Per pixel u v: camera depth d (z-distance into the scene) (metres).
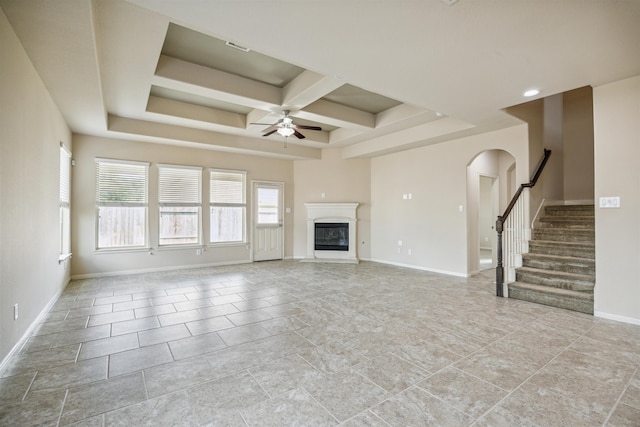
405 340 3.09
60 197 4.62
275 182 8.13
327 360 2.68
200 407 2.03
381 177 7.93
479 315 3.83
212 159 7.20
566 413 1.98
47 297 3.88
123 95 4.51
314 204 8.19
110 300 4.43
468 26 2.56
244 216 7.71
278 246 8.23
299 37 2.76
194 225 7.01
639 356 2.75
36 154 3.32
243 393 2.19
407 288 5.20
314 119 5.72
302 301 4.43
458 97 4.08
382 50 2.96
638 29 2.57
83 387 2.26
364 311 3.98
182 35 3.53
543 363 2.62
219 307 4.14
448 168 6.39
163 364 2.61
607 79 3.55
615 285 3.66
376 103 5.72
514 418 1.93
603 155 3.73
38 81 3.36
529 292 4.39
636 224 3.52
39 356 2.74
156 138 6.07
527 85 3.71
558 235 5.05
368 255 8.19
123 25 2.83
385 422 1.88
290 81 4.70
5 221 2.53
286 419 1.91
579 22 2.49
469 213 6.25
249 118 6.23
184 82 4.11
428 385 2.29
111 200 6.07
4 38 2.42
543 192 5.80
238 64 4.21
